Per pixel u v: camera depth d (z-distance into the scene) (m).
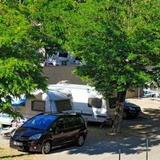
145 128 45.00
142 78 35.88
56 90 42.62
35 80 26.41
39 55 27.30
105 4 36.97
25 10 27.80
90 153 33.41
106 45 35.81
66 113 35.88
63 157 31.83
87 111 44.78
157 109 58.12
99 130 42.72
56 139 33.28
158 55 36.66
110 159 31.81
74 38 35.88
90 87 44.62
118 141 38.16
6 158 30.45
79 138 35.44
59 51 33.47
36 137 32.12
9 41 24.11
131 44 35.56
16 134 32.84
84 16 37.03
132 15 37.16
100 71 36.75
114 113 42.41
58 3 37.50
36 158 31.12
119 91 37.84
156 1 37.34
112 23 36.06
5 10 25.92
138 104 61.34
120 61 35.72
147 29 35.91
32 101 39.53
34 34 26.92
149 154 33.91
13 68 24.00
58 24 35.09
